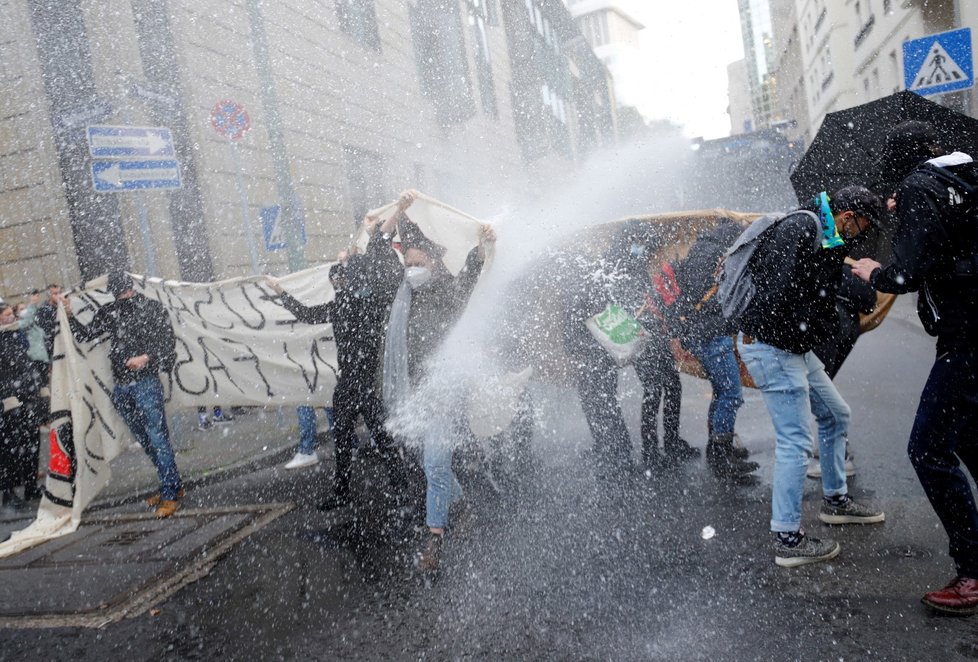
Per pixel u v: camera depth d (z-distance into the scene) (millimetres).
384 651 2723
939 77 8211
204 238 10250
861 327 4230
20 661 2967
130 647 2982
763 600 2803
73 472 4918
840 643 2453
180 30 10102
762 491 4039
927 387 2641
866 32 26000
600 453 4723
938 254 2516
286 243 8930
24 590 3740
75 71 9719
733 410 4422
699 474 4457
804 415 3123
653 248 4883
